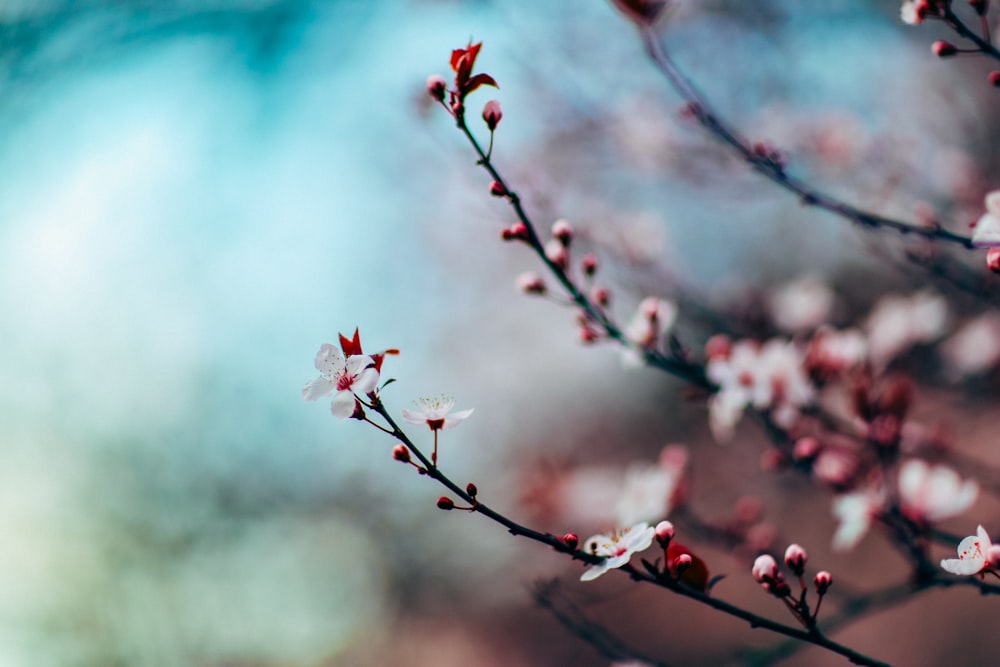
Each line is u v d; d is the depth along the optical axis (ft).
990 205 7.22
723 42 18.86
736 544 11.62
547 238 13.33
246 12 24.02
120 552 42.57
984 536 5.77
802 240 21.83
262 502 44.45
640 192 21.66
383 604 45.50
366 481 43.96
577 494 16.98
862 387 9.64
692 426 27.02
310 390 5.60
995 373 13.07
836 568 24.75
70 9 22.62
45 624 41.24
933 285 12.96
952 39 15.93
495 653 38.06
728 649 26.86
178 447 43.11
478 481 38.60
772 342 10.57
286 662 44.83
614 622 31.04
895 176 15.11
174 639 42.42
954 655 24.23
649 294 13.78
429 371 37.93
